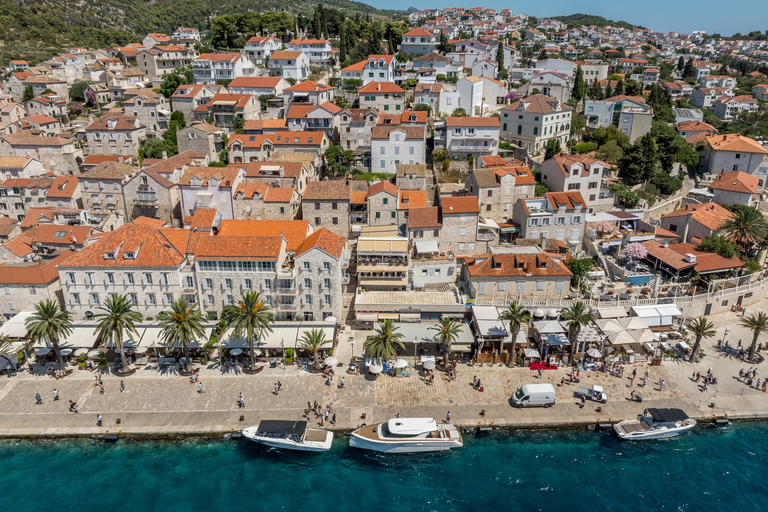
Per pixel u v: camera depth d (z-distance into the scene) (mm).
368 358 85500
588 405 78938
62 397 79625
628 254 110062
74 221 119062
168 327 80750
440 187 130500
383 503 65125
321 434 73312
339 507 64562
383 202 114312
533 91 180875
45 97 196875
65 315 84188
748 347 91938
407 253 99625
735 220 112750
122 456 71562
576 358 88312
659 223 126562
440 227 106938
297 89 173375
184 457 71562
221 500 65312
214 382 82688
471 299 96500
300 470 70125
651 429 74125
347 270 103312
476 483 68125
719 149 154125
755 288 104312
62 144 150875
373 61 183625
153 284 92062
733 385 83062
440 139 147750
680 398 80312
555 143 135125
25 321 85000
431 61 194875
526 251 101438
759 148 150000
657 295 98688
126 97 188625
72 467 69750
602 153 149250
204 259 89562
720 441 74625
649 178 139375
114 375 84375
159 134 169000
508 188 117250
